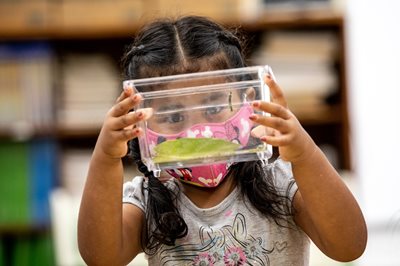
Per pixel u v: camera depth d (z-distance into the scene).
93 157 1.47
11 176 3.93
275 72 3.83
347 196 1.48
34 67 3.95
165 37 1.57
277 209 1.58
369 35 3.84
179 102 1.45
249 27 3.83
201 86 1.45
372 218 3.73
